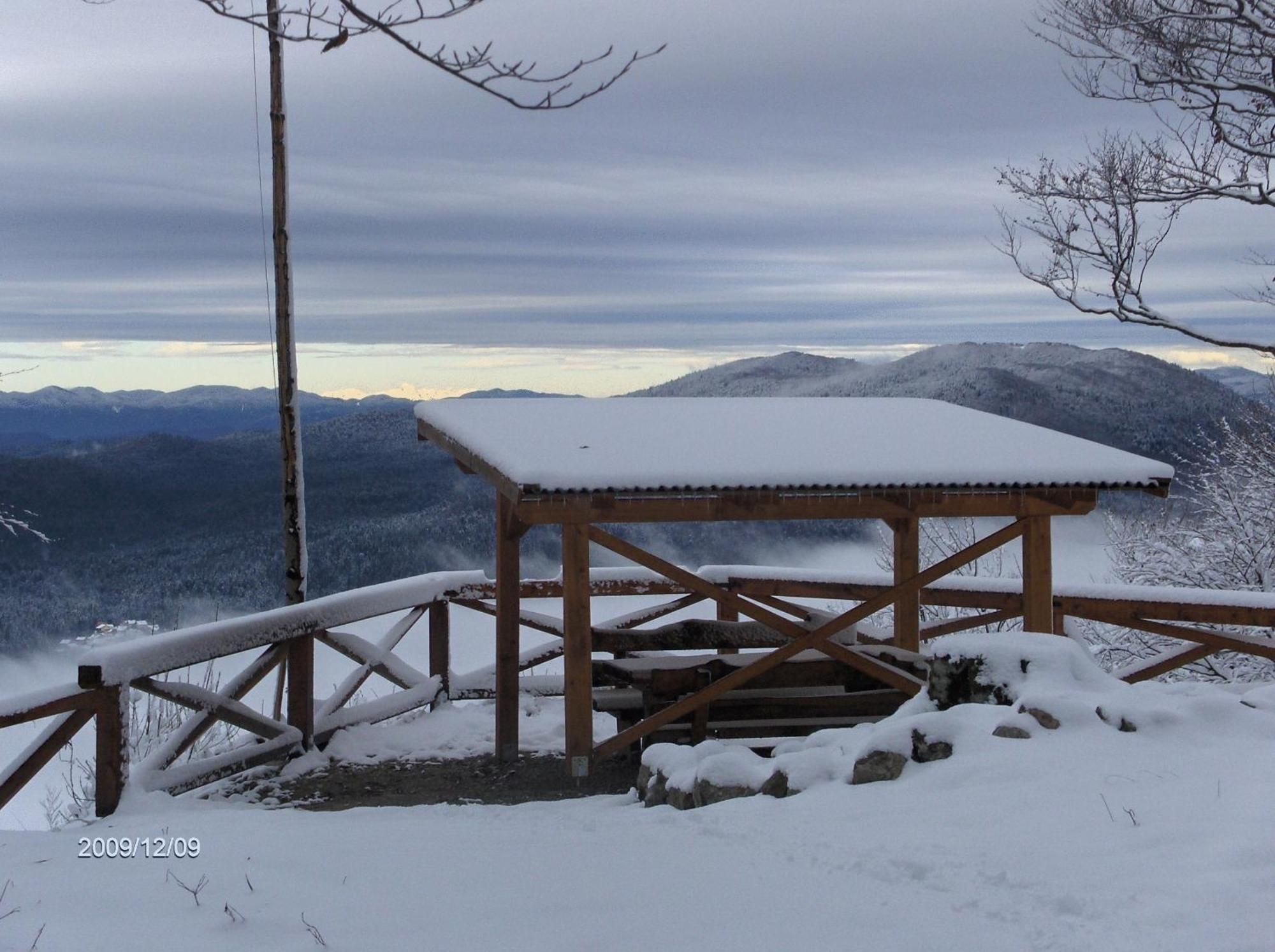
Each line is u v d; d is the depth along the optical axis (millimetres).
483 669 9867
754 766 5473
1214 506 15117
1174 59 10477
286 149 9352
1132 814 3949
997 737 4984
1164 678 13516
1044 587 7105
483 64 3979
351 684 8828
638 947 3340
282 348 9445
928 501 6941
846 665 7473
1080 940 3076
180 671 16812
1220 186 11328
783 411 9094
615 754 8195
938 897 3551
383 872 4363
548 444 7199
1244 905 3141
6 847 5160
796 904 3623
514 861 4445
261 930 3617
